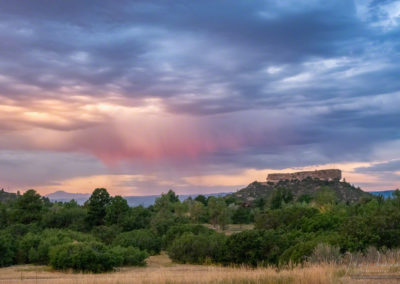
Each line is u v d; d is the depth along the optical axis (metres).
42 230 85.38
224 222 120.75
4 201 173.75
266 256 50.50
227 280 16.88
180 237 68.38
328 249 25.98
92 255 49.84
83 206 124.75
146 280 18.75
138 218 100.12
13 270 53.56
